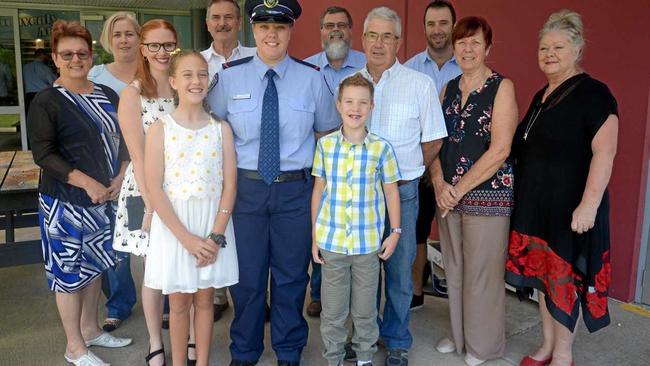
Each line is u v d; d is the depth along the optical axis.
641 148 3.19
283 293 2.65
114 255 2.78
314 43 6.13
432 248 4.04
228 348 2.97
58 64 2.60
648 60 3.09
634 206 3.27
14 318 3.39
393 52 2.54
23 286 3.92
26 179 3.48
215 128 2.35
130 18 3.24
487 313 2.71
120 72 3.27
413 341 3.05
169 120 2.29
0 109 8.51
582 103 2.33
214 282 2.37
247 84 2.51
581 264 2.38
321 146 2.48
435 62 3.46
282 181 2.53
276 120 2.48
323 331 2.60
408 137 2.56
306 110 2.53
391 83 2.56
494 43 3.89
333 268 2.50
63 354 2.92
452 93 2.69
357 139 2.44
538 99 2.57
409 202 2.61
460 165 2.62
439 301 3.61
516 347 2.95
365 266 2.49
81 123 2.60
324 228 2.49
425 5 4.44
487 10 3.92
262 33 2.42
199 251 2.28
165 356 2.86
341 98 2.38
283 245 2.61
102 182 2.68
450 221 2.74
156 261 2.31
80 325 2.82
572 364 2.65
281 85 2.52
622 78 3.21
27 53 8.59
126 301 3.31
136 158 2.45
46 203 2.58
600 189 2.28
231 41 3.46
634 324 3.14
